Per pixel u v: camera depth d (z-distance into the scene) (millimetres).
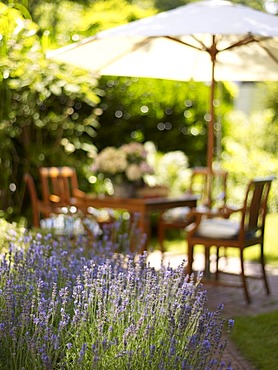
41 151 9719
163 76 8203
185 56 7988
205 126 11773
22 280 4148
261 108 17875
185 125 11570
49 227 7051
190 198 7715
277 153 14125
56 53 6871
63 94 9859
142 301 3818
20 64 7250
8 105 8016
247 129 14078
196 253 9203
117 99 10883
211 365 3295
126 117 11039
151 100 11102
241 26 6211
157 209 7328
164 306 3809
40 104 9344
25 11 6336
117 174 7477
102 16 10289
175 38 7195
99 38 6484
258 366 4766
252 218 6855
